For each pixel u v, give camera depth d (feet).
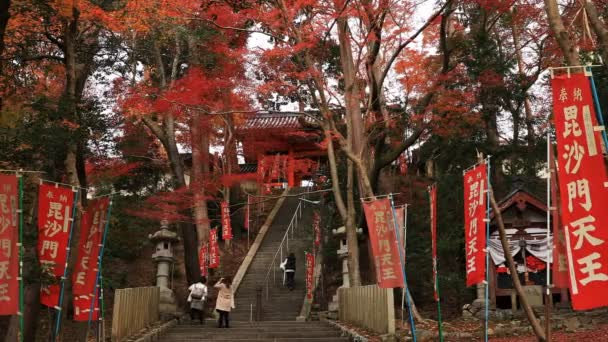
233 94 66.74
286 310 74.74
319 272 82.02
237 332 53.62
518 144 75.36
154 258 63.05
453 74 60.59
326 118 55.42
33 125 42.70
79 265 36.94
